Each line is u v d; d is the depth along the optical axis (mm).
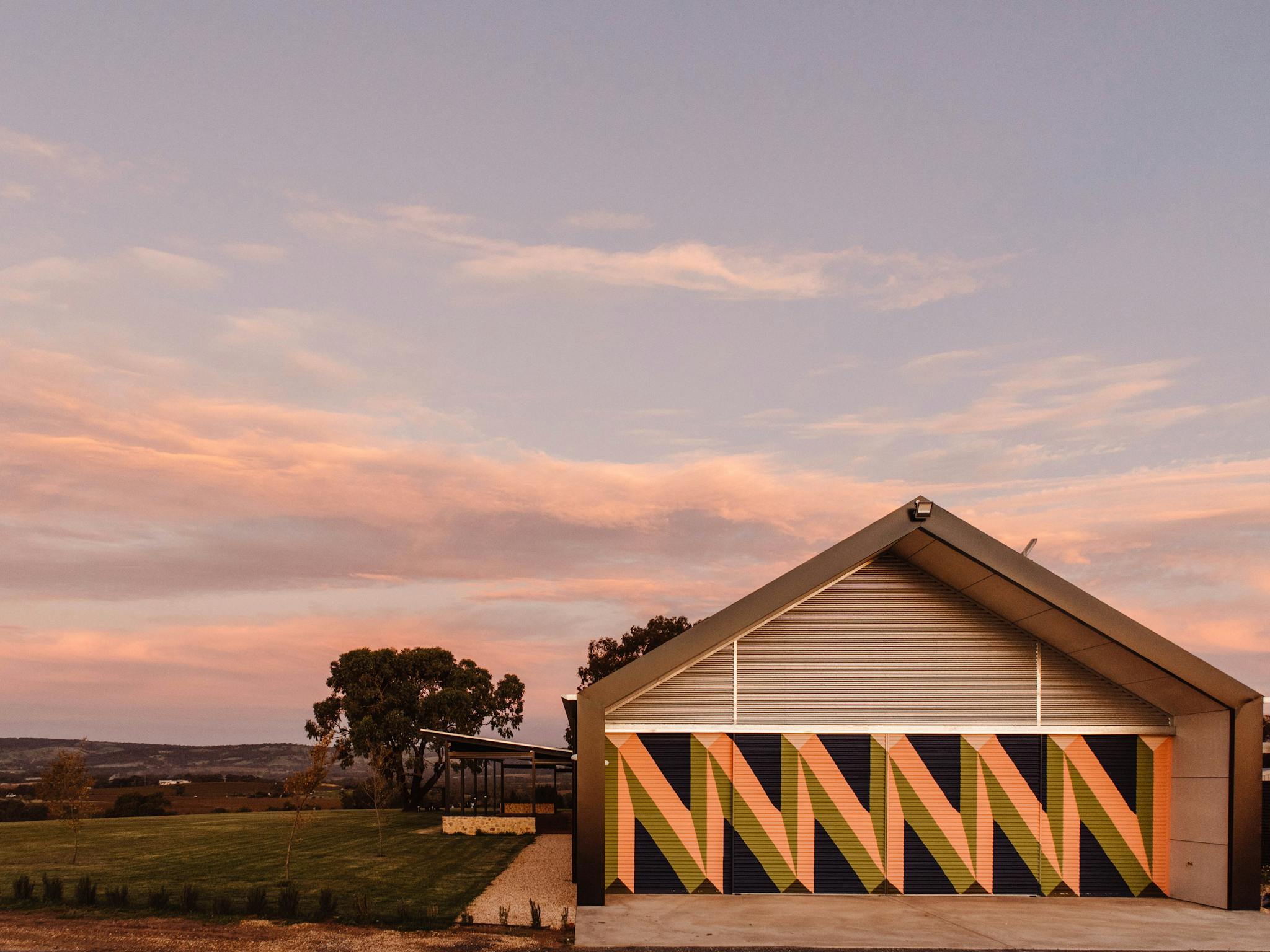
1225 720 15039
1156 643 14891
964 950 11961
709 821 16172
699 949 11906
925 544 15602
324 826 32875
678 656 15484
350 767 35250
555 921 13844
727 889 15984
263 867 19766
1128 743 16453
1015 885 16078
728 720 16406
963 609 16781
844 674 16562
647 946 12023
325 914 13781
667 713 16406
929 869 16094
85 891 14758
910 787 16297
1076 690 16594
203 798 60031
